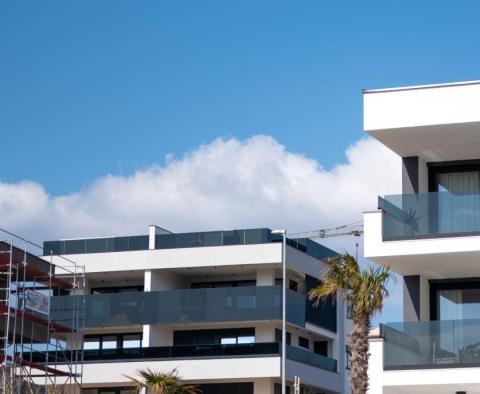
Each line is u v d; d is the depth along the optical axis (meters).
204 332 62.34
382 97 33.31
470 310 35.06
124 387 61.78
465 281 35.34
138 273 63.34
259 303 60.12
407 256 33.19
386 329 32.88
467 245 32.53
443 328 32.19
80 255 63.06
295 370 60.53
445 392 33.75
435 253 32.72
